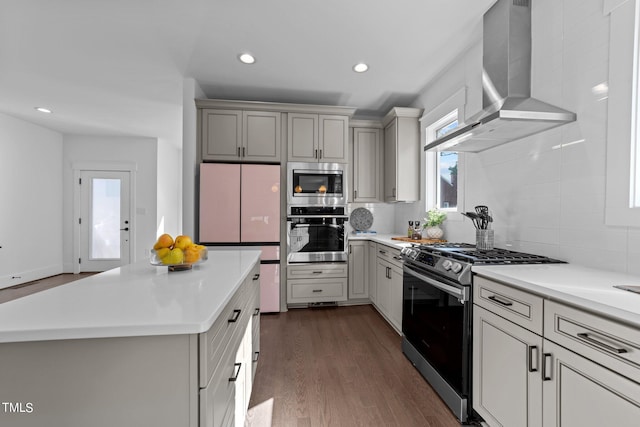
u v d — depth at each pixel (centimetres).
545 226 178
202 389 75
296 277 344
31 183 468
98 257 539
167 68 292
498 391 137
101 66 287
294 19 218
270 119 341
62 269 527
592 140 149
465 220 266
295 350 244
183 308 83
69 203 530
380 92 351
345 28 229
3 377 71
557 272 137
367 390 189
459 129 192
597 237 147
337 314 334
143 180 547
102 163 535
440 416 165
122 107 397
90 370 72
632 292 102
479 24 224
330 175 349
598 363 92
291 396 183
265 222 330
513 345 128
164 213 576
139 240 545
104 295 97
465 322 157
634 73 131
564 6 166
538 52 183
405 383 197
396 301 273
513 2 187
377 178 396
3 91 347
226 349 100
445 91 300
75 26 226
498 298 138
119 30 231
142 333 71
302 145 347
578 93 157
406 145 355
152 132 516
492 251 200
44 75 305
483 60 208
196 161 329
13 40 244
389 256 292
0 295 396
